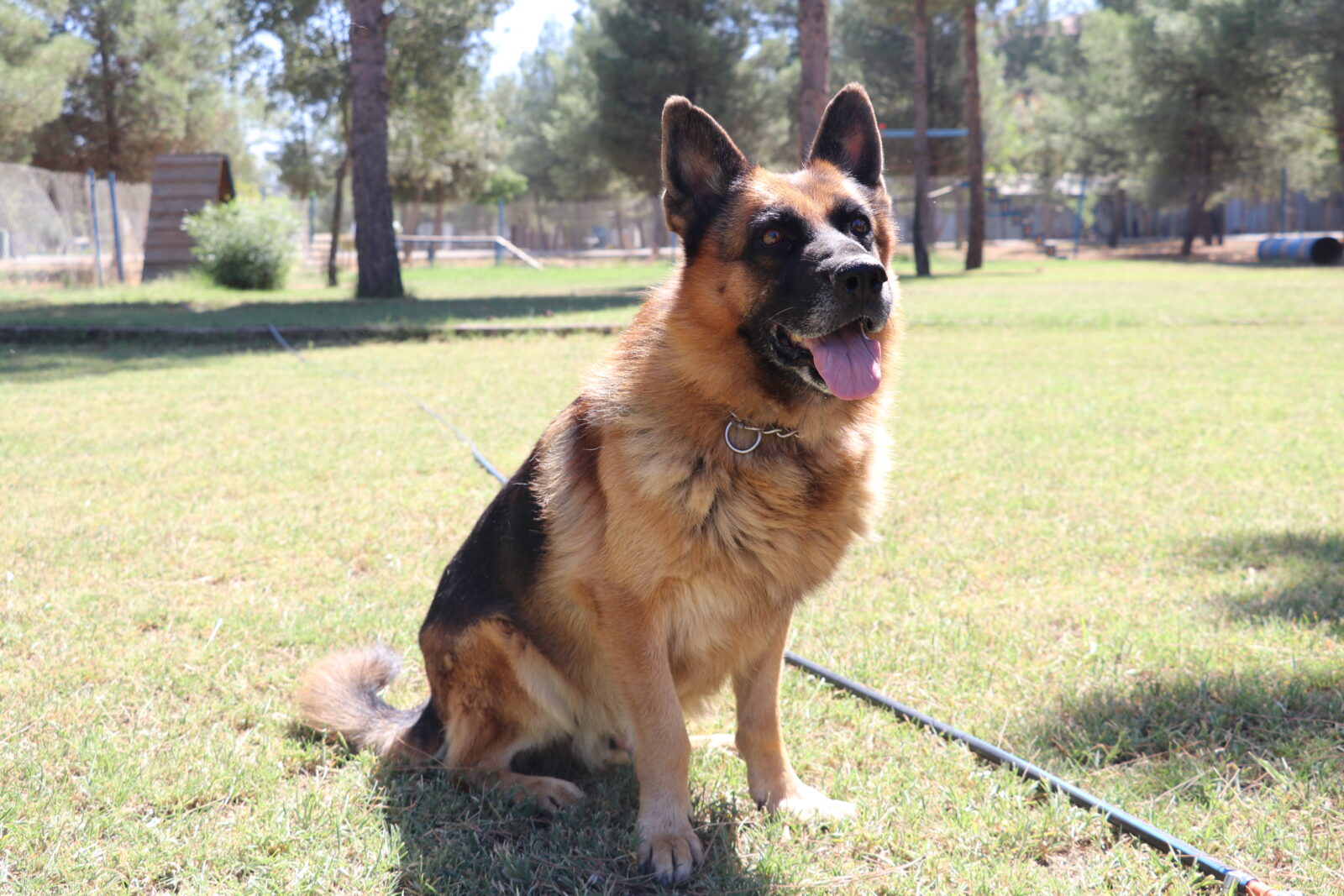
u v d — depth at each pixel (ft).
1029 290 75.36
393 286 69.97
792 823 9.07
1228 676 11.35
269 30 84.58
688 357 9.34
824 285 8.95
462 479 21.61
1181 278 89.45
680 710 9.12
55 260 92.48
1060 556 16.34
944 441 24.86
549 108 212.02
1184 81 135.13
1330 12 103.24
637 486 8.89
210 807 9.20
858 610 14.32
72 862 8.14
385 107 68.03
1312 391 30.71
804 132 63.77
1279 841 8.26
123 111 134.92
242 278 82.33
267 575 15.83
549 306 61.72
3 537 17.47
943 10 104.63
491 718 9.98
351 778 9.81
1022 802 9.10
